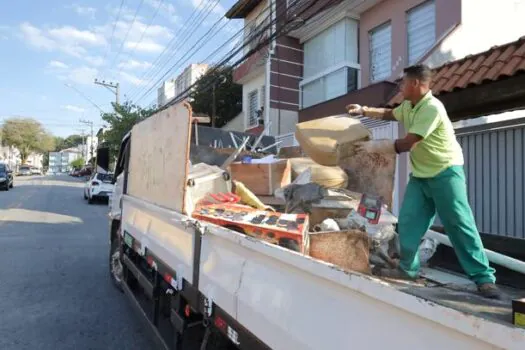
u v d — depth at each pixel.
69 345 4.98
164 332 4.10
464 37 10.07
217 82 22.72
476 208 8.15
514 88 6.28
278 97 16.64
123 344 5.04
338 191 3.66
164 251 4.03
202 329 3.31
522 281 2.89
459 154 2.87
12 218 15.43
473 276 2.64
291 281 2.05
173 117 4.03
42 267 8.41
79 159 91.69
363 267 2.76
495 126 7.81
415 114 2.97
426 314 1.35
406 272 2.94
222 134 6.92
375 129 10.53
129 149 6.34
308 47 16.67
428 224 3.00
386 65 13.62
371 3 13.68
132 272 5.36
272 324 2.16
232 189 4.26
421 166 2.89
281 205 4.30
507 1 10.67
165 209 4.03
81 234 12.40
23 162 87.25
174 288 3.73
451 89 6.89
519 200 7.42
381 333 1.53
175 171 3.88
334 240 2.81
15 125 83.94
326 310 1.80
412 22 12.52
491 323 1.18
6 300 6.43
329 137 3.73
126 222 6.04
